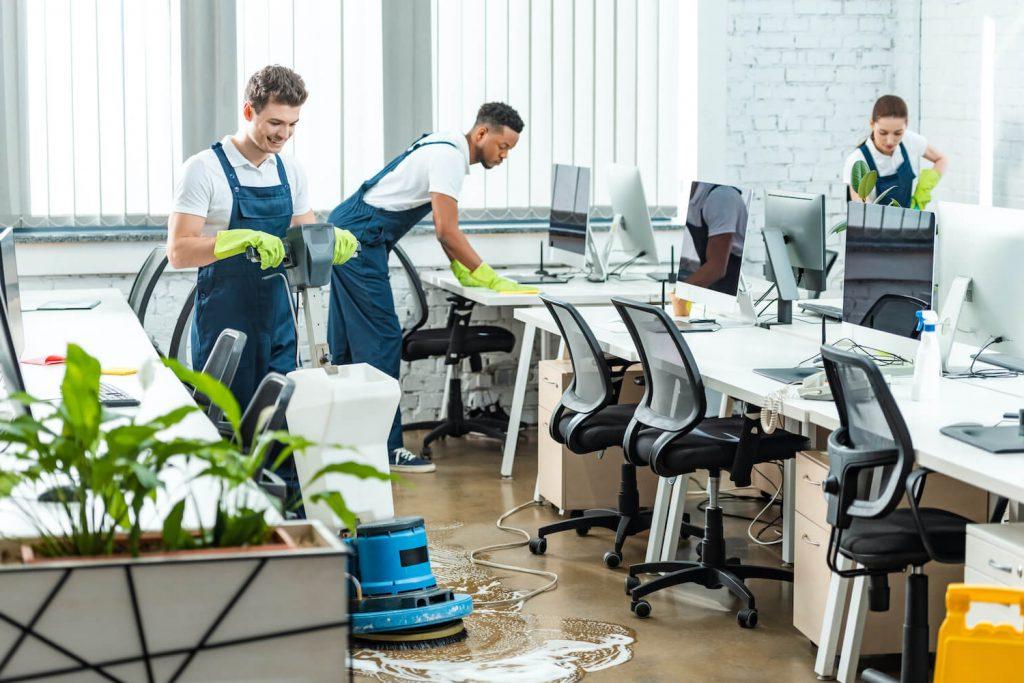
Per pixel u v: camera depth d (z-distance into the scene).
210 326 4.43
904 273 3.76
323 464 2.89
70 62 5.87
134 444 1.62
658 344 3.87
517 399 5.55
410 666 3.39
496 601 3.96
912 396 3.56
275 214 4.49
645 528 4.46
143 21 5.93
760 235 7.01
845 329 4.12
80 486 1.64
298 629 1.61
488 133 5.57
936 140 6.91
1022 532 2.79
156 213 6.05
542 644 3.60
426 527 4.82
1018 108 6.38
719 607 3.96
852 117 7.04
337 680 1.63
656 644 3.63
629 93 6.66
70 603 1.53
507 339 6.00
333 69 6.18
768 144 6.96
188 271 6.10
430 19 6.27
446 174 5.45
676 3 6.70
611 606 3.96
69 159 5.92
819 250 4.79
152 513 2.11
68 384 1.63
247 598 1.59
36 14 5.81
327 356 4.02
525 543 4.62
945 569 3.39
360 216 5.48
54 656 1.54
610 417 4.41
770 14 6.86
